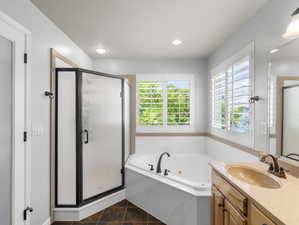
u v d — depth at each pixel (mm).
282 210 855
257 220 962
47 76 1954
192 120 3553
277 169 1377
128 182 2562
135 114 3545
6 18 1363
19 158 1513
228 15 1920
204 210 1684
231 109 2445
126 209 2338
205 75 3545
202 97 3549
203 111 3547
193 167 3229
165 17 1964
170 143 3561
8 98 1413
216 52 3004
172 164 3223
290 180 1258
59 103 2094
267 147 1689
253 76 1941
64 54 2381
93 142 2281
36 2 1690
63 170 2109
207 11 1841
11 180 1441
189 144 3564
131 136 3521
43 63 1883
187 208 1771
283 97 1494
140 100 3561
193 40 2602
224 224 1379
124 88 2666
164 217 2031
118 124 2580
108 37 2502
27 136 1600
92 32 2346
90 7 1777
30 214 1671
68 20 2033
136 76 3559
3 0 1371
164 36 2463
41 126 1838
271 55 1648
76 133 2105
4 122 1373
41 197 1847
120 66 3559
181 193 1830
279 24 1555
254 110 1932
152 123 3564
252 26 1949
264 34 1748
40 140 1828
